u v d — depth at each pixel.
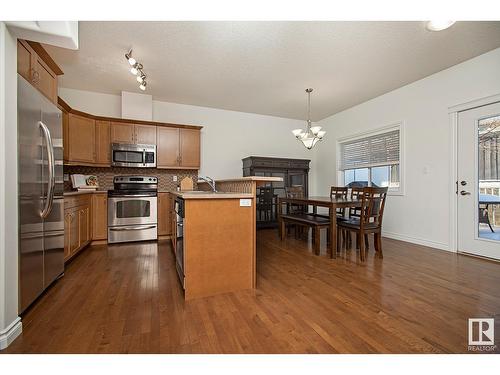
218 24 2.43
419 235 3.75
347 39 2.69
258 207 5.10
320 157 6.02
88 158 3.85
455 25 2.44
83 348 1.36
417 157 3.76
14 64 1.54
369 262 2.90
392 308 1.82
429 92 3.60
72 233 2.88
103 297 1.99
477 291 2.09
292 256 3.16
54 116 2.18
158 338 1.46
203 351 1.34
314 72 3.49
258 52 2.96
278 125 5.75
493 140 2.97
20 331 1.50
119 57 3.07
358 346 1.39
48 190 1.92
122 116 4.22
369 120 4.63
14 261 1.52
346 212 5.20
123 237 3.88
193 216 2.02
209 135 5.10
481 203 3.08
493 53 2.91
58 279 2.36
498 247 2.90
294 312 1.76
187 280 1.98
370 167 4.76
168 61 3.18
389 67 3.33
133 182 4.17
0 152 1.40
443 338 1.46
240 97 4.51
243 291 2.12
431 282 2.29
